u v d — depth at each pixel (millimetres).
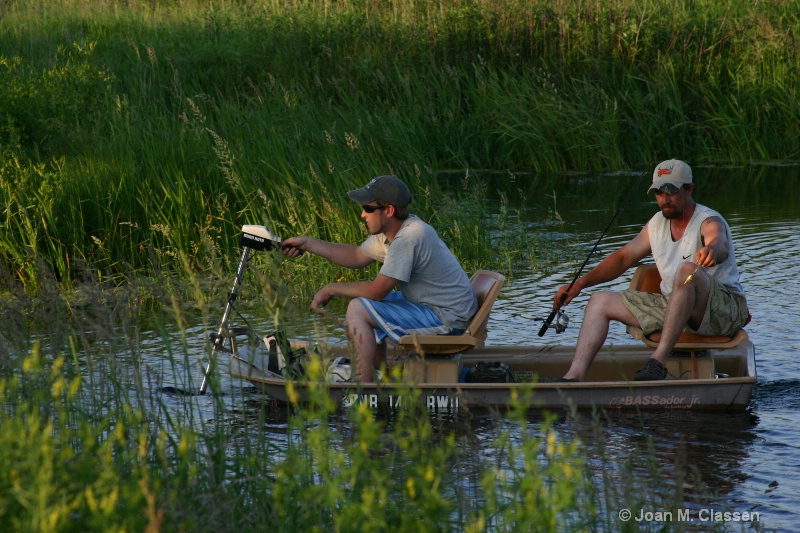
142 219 25641
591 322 16250
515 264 26594
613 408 15344
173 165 26844
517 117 42219
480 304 16812
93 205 25484
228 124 30469
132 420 9508
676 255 16172
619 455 13445
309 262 24266
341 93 40125
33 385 10875
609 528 10156
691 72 44844
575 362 16156
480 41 45031
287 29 45594
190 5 52719
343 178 27047
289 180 26203
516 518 8062
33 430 7688
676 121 43312
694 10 47250
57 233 24516
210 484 9500
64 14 51062
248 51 43375
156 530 7219
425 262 16016
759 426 14641
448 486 11117
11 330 13047
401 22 46344
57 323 13625
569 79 44375
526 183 38969
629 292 16344
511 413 8609
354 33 45156
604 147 42062
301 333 19547
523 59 45281
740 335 15898
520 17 45312
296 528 8812
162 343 18609
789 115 44250
